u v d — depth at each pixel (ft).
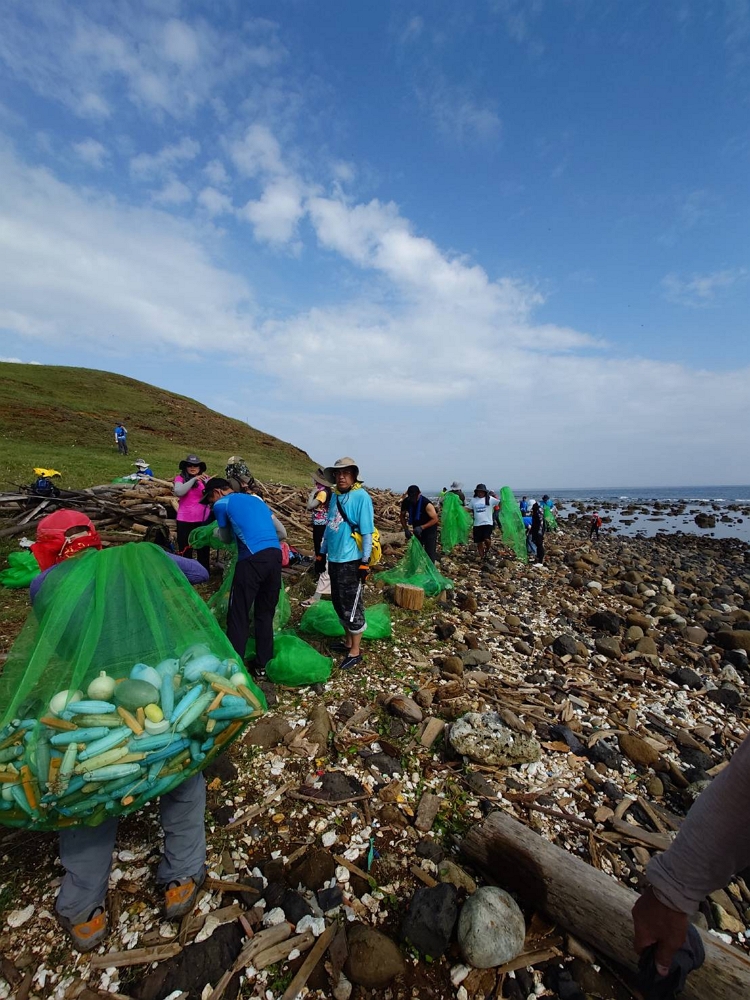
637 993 6.67
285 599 18.10
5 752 5.44
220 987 6.35
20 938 6.83
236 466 19.83
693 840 3.94
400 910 7.60
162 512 32.17
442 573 30.81
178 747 5.94
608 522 130.72
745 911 8.38
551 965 6.96
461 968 6.79
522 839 8.02
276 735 11.63
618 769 12.08
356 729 12.23
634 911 4.44
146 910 7.32
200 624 7.21
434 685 14.71
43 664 5.89
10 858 8.07
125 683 5.85
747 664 20.04
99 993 6.23
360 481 15.28
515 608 24.64
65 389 131.95
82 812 5.67
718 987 6.00
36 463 54.08
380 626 17.81
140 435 105.09
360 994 6.43
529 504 40.50
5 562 23.47
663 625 25.41
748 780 3.66
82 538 7.99
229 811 9.36
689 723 14.90
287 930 7.13
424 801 9.93
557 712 14.40
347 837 8.95
